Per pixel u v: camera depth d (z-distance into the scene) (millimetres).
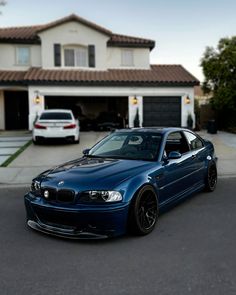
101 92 21781
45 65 23688
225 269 4004
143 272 3967
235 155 12984
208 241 4875
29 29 27172
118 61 24844
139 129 6832
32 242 4922
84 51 24188
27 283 3758
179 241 4887
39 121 15406
